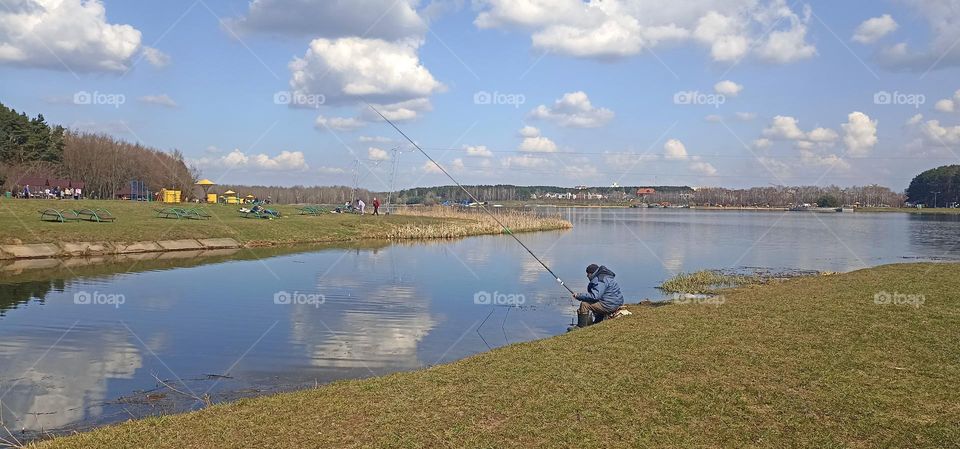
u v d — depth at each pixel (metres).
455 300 16.62
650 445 5.48
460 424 5.98
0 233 25.11
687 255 30.34
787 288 15.56
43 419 7.61
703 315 11.52
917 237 46.31
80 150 67.56
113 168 69.44
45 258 24.16
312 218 43.25
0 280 18.78
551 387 7.07
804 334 9.58
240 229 34.16
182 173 73.50
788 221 74.69
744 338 9.35
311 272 21.97
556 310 15.34
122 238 27.75
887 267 20.39
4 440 6.81
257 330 12.66
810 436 5.65
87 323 13.11
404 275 21.55
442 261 26.34
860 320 10.63
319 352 10.95
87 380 9.24
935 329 9.83
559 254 30.19
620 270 23.94
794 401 6.50
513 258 27.84
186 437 5.77
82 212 32.75
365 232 40.22
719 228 56.72
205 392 8.69
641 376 7.42
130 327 12.80
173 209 40.59
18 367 9.88
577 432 5.76
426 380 7.50
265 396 7.70
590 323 13.03
